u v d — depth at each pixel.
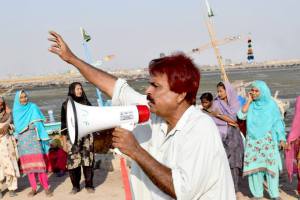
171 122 2.24
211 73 191.50
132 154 2.04
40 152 7.68
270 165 6.51
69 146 7.58
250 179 6.72
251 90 6.67
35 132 7.64
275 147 6.58
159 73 2.16
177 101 2.17
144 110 2.22
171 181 2.02
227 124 6.91
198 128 2.09
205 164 2.03
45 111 46.69
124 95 2.64
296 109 6.40
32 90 124.31
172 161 2.15
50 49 2.72
